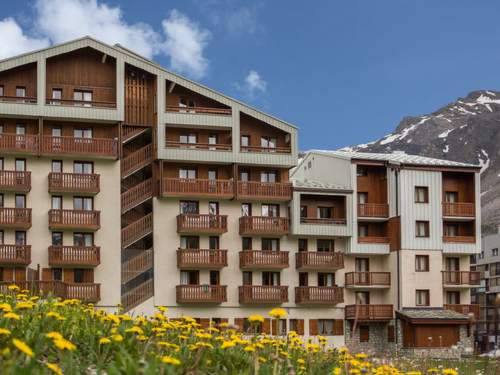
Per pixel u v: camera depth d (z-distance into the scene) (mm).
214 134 65938
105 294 61094
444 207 70688
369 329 69062
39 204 60688
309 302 66250
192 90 64500
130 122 63969
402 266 68500
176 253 63938
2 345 11562
